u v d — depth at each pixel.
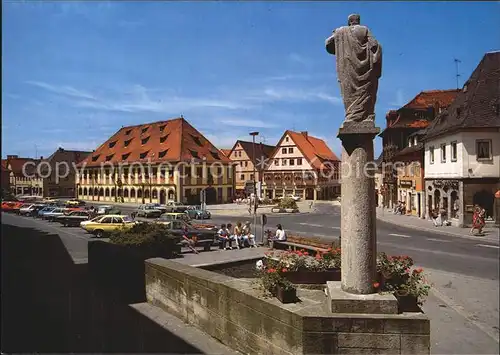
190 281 8.16
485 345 7.90
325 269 7.22
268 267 7.45
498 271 13.90
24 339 7.19
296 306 5.93
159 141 54.88
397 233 23.77
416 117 38.25
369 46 5.76
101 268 11.91
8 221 33.75
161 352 6.59
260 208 34.22
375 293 5.75
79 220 29.50
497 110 22.58
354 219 5.78
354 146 5.80
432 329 8.79
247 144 50.75
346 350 5.41
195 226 19.00
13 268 13.33
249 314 6.53
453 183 25.58
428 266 14.76
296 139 48.88
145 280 9.86
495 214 23.67
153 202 51.78
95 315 8.68
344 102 5.85
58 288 10.86
